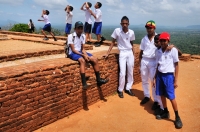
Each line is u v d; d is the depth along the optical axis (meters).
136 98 5.75
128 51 5.61
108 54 5.56
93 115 4.66
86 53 4.91
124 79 5.73
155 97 5.04
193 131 4.09
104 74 5.49
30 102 3.74
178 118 4.26
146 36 5.04
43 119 4.04
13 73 3.48
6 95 3.36
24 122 3.70
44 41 8.57
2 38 9.30
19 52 5.56
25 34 12.21
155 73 4.57
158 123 4.39
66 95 4.43
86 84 4.65
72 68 4.49
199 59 10.30
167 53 4.16
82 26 4.67
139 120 4.52
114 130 4.11
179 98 5.64
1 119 3.35
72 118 4.49
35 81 3.77
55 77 4.12
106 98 5.61
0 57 5.05
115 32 5.50
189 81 7.01
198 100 5.55
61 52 6.57
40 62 4.43
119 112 4.86
